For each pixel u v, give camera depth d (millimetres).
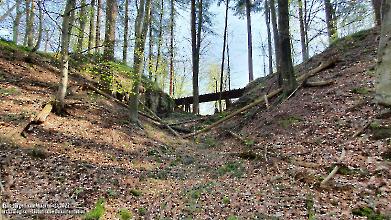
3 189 6078
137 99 13750
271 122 12336
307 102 12344
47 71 14867
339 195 6531
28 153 7883
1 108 10008
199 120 18250
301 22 21688
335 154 8352
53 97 12312
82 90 14641
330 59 15672
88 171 7902
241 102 18406
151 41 22453
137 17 13164
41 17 15180
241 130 13688
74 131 10359
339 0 16406
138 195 7234
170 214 6328
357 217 5660
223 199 6938
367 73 12492
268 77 21375
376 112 9406
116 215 6043
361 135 8797
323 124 10273
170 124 17094
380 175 6926
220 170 9289
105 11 14562
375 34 16469
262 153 9664
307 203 6324
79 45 14219
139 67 13367
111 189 7199
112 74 12680
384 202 5992
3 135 8352
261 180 7957
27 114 10102
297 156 8875
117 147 10383
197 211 6445
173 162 10367
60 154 8438
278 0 13891
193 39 20922
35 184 6672
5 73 12883
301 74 17000
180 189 7781
